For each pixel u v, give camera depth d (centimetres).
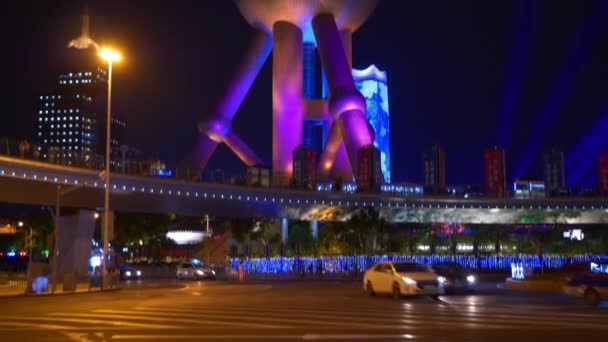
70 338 1398
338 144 9819
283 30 10606
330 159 9794
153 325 1625
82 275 5262
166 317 1838
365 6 10862
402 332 1435
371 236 7450
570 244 7850
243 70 10925
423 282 2527
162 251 11700
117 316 1892
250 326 1579
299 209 7738
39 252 10875
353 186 7969
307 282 4622
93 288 3725
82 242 5919
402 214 8156
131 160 6062
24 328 1603
